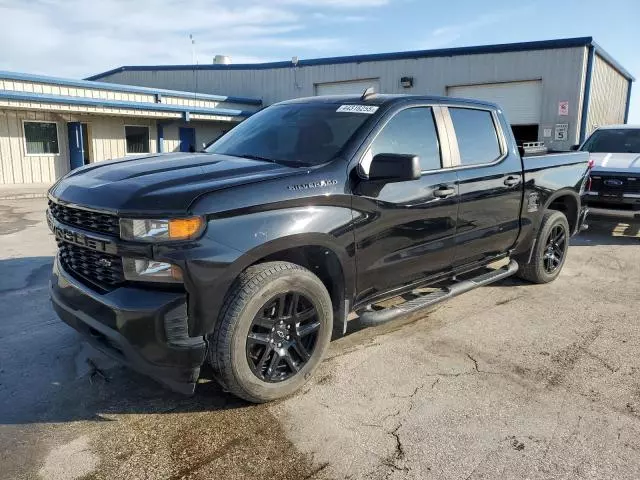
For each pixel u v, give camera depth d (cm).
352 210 350
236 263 296
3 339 423
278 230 310
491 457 281
